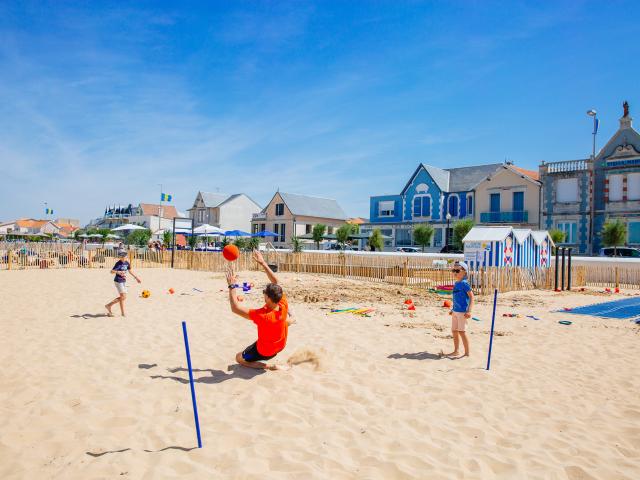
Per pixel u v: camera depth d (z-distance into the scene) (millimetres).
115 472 3508
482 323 10578
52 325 9039
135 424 4422
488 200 39562
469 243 20438
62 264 27781
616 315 12055
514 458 3934
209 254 26703
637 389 5879
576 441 4324
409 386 5754
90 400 4988
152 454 3805
